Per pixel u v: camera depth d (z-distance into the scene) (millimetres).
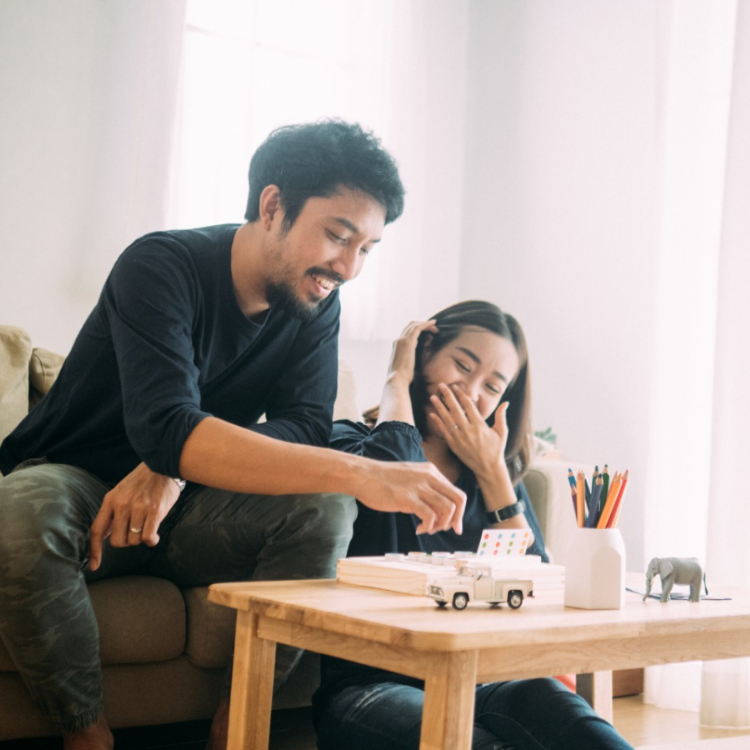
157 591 1462
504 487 1644
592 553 1087
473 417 1658
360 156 1428
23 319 2787
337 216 1424
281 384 1624
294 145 1448
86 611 1290
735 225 2297
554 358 3264
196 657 1465
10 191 2775
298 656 1398
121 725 1432
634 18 3098
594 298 3137
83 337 1519
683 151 2555
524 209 3443
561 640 925
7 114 2775
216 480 1216
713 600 1233
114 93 2939
